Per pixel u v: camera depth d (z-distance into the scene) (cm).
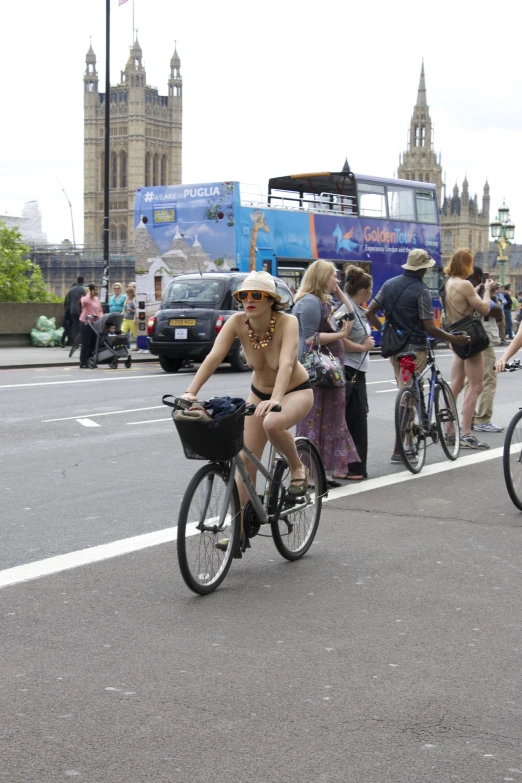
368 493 1019
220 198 2922
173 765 425
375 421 1586
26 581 696
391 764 428
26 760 429
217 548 686
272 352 710
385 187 3419
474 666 546
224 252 2922
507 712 485
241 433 662
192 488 656
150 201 3052
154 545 800
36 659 549
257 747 443
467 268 1289
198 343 2520
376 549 800
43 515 909
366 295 1080
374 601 662
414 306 1141
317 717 475
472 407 1309
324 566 749
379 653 564
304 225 3092
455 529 870
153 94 19988
